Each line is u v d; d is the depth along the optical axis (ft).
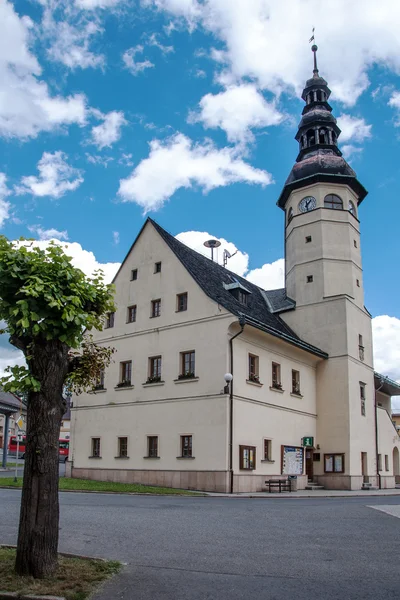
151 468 90.74
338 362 112.27
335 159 123.44
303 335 117.50
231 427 83.97
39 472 24.88
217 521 42.78
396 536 36.55
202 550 31.17
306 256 121.08
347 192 123.34
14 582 22.91
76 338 27.25
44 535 24.38
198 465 85.05
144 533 36.22
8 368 26.05
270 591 23.30
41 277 26.99
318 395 112.98
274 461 93.97
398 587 24.03
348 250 120.37
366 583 24.63
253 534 36.73
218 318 88.33
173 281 96.53
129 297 102.99
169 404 91.25
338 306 114.62
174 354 92.94
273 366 99.66
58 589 22.35
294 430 102.22
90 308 31.40
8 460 170.19
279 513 49.19
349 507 56.34
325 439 110.22
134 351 99.14
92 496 66.69
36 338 26.76
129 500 61.52
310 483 107.76
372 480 113.39
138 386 96.58
